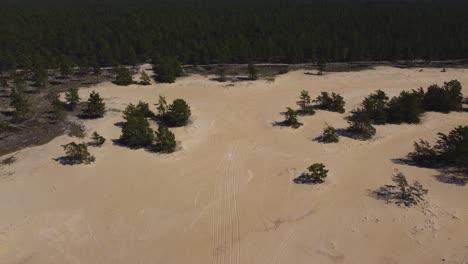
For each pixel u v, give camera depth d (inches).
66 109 2070.6
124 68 2576.3
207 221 1204.5
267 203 1282.0
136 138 1653.5
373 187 1352.1
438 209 1222.3
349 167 1491.1
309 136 1769.2
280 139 1742.1
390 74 2741.1
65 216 1234.0
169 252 1088.2
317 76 2704.2
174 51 3164.4
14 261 1064.2
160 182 1407.5
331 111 2053.4
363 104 2038.6
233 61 3120.1
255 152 1621.6
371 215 1206.9
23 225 1196.5
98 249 1103.0
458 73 2741.1
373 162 1528.1
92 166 1504.7
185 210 1256.2
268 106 2142.0
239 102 2213.3
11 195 1333.7
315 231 1149.1
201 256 1071.0
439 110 2058.3
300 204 1273.4
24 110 1932.8
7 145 1679.4
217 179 1423.5
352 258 1046.4
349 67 2950.3
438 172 1439.5
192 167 1505.9
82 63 2898.6
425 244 1084.5
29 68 2758.4
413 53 3176.7
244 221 1200.8
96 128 1838.1
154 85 2524.6
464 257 1035.3
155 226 1187.3
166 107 2020.2
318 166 1376.7
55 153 1595.7
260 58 3176.7
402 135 1774.1
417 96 2036.2
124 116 1939.0
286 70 2805.1
